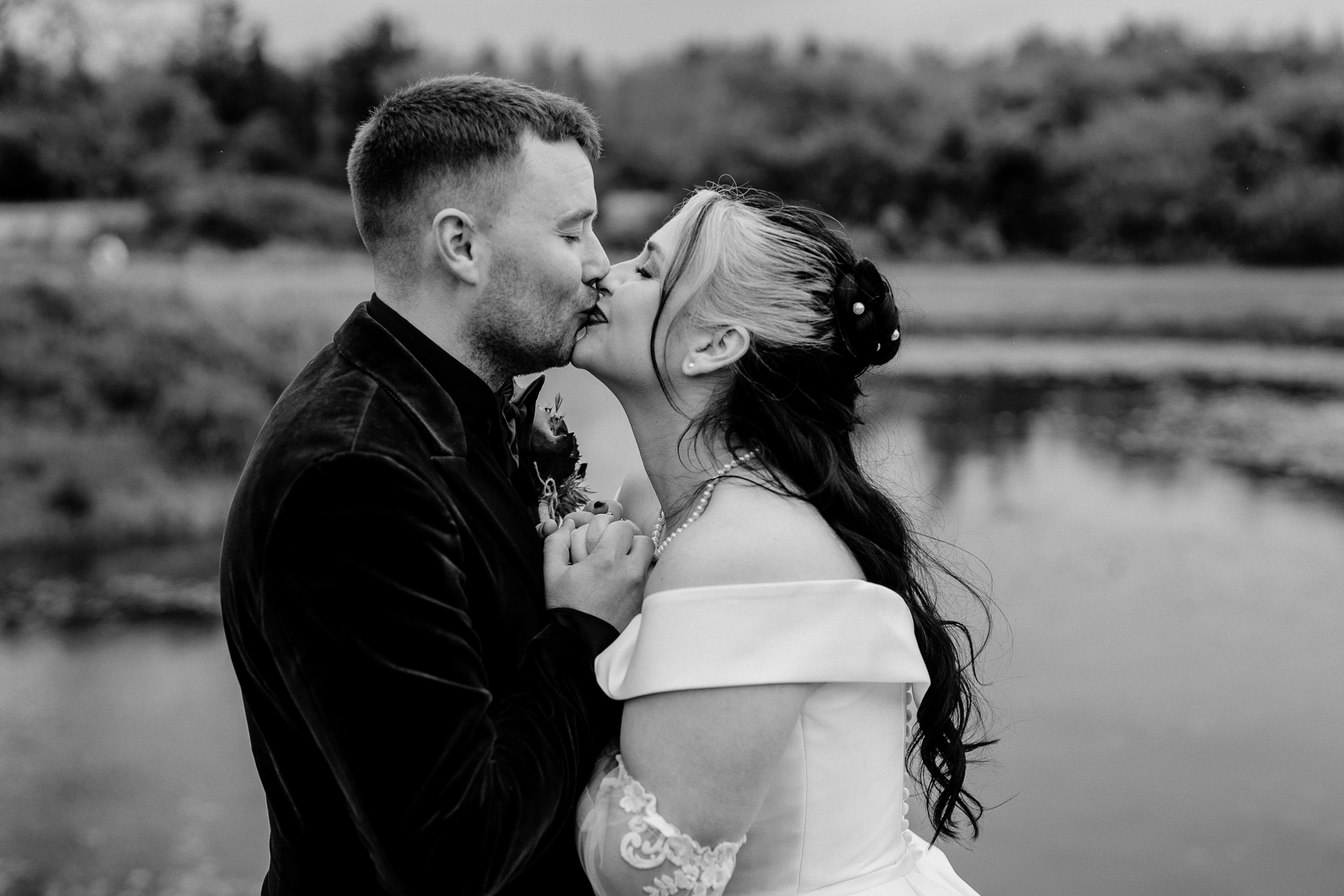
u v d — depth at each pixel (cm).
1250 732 797
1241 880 607
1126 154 4769
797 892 163
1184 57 5781
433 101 169
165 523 1379
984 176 4906
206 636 1057
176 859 659
